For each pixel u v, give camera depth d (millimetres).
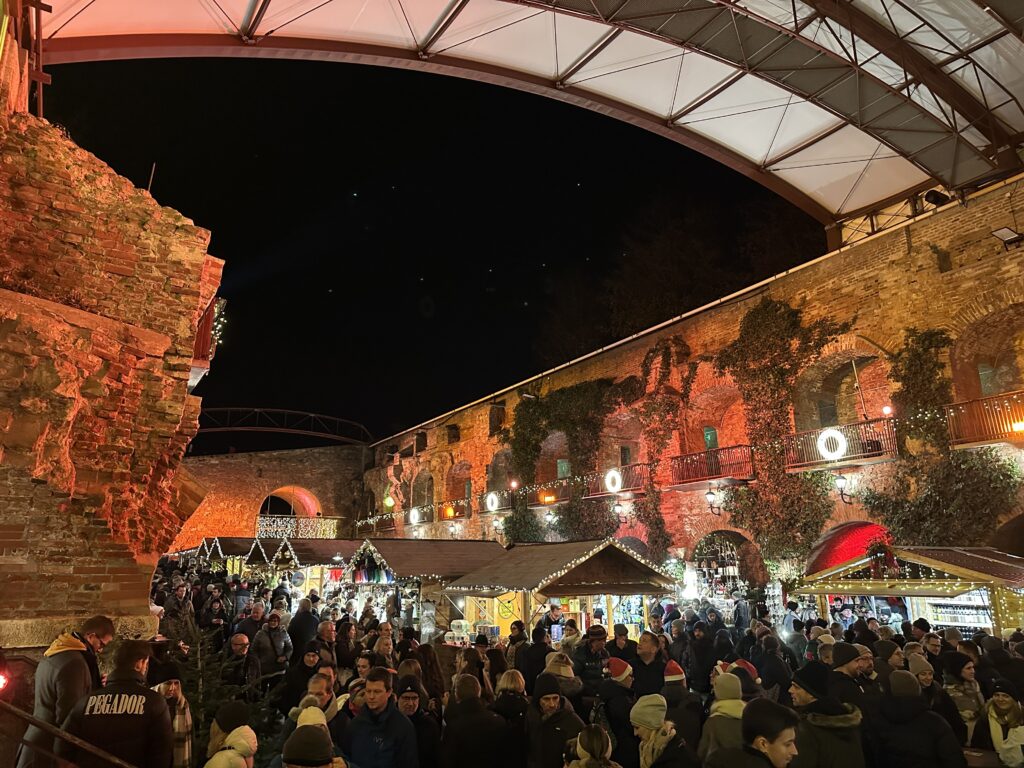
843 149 19469
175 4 15062
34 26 11305
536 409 28844
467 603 15977
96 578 6395
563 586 12797
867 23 15195
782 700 7867
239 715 4539
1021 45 14656
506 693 6176
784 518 18781
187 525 39406
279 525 41875
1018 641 9758
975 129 16391
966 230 15883
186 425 8070
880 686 6113
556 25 17156
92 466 6648
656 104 19703
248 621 10875
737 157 21016
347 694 6605
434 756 5926
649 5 15242
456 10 16422
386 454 41625
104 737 3924
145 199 7918
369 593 20984
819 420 19547
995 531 14406
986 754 5672
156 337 7465
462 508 34031
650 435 23312
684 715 5973
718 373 21391
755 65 16594
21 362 5875
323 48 17047
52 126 7430
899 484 16234
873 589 13258
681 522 21969
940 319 16031
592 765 4387
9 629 5695
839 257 18516
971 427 14812
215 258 9062
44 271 7039
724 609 19969
